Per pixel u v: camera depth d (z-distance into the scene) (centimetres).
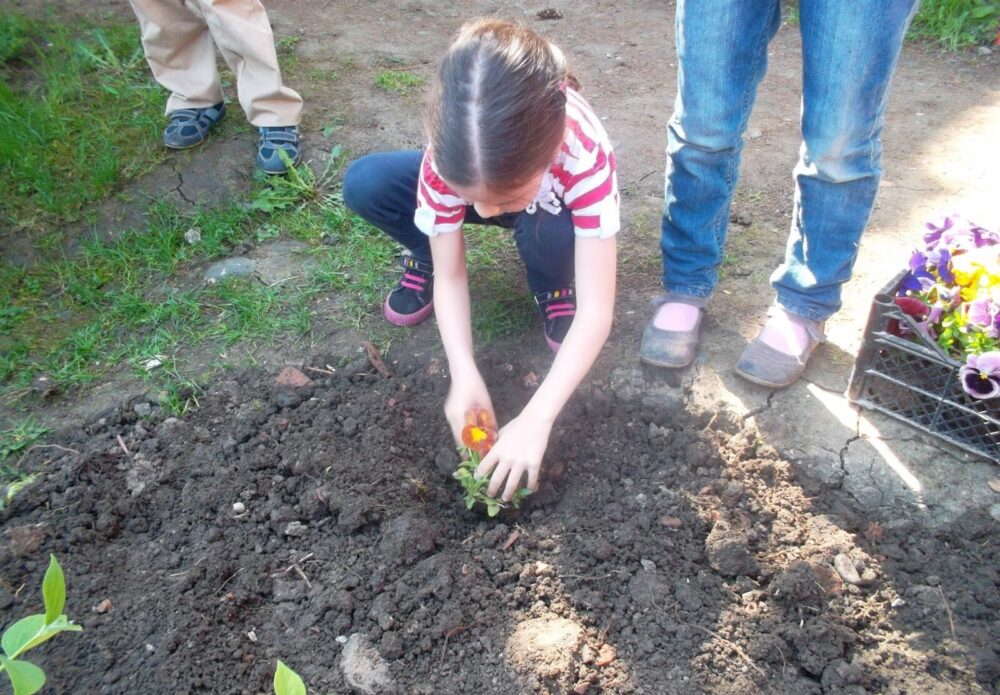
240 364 271
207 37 355
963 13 454
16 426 251
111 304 298
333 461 234
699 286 262
